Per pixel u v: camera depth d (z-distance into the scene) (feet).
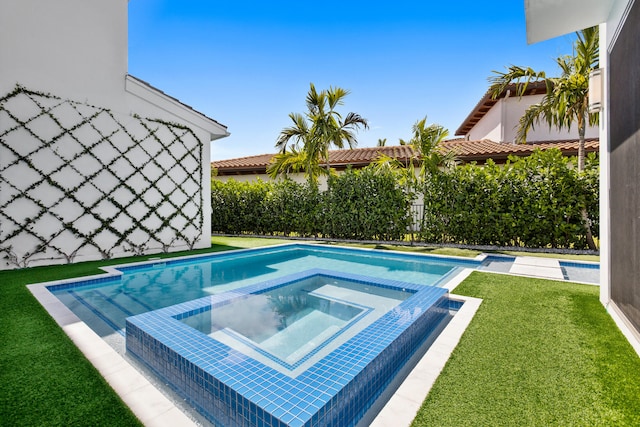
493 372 8.41
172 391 9.29
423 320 12.60
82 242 25.88
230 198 47.85
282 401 7.14
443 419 6.66
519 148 42.91
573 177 27.96
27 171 23.34
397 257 29.58
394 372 10.19
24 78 23.16
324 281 20.13
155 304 17.51
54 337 10.91
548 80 32.17
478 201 31.71
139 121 29.09
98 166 26.68
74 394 7.70
